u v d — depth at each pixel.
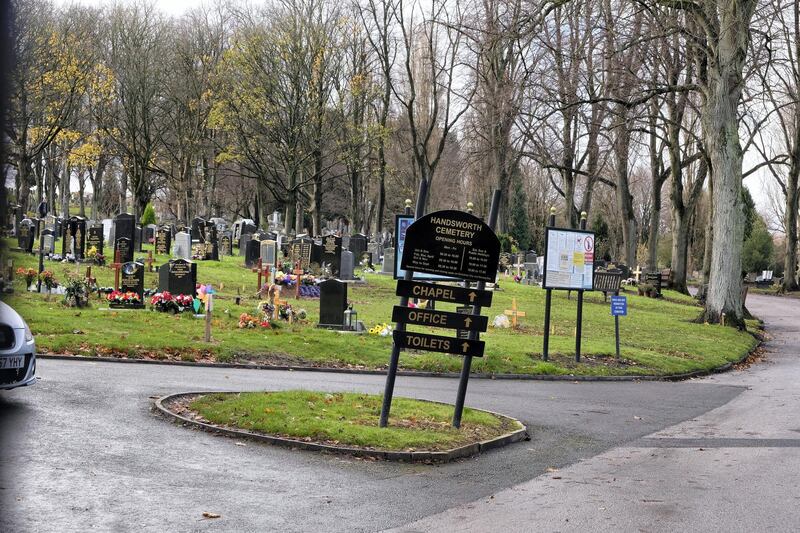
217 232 49.88
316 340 21.08
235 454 10.07
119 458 9.36
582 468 10.80
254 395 13.21
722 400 17.91
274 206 88.00
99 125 61.41
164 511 7.64
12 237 38.06
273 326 22.72
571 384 19.70
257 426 11.21
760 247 100.44
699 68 36.25
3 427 10.25
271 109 55.12
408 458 10.60
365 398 13.85
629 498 9.21
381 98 61.25
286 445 10.70
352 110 61.56
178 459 9.57
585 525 8.07
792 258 73.44
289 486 8.91
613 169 65.31
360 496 8.74
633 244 56.59
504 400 16.42
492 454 11.46
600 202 93.56
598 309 38.41
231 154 58.66
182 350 18.34
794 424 14.68
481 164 57.00
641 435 13.43
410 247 12.04
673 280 55.94
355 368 19.03
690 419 15.20
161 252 44.44
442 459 10.77
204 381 15.24
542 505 8.80
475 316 12.16
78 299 22.92
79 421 10.93
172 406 12.36
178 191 66.38
